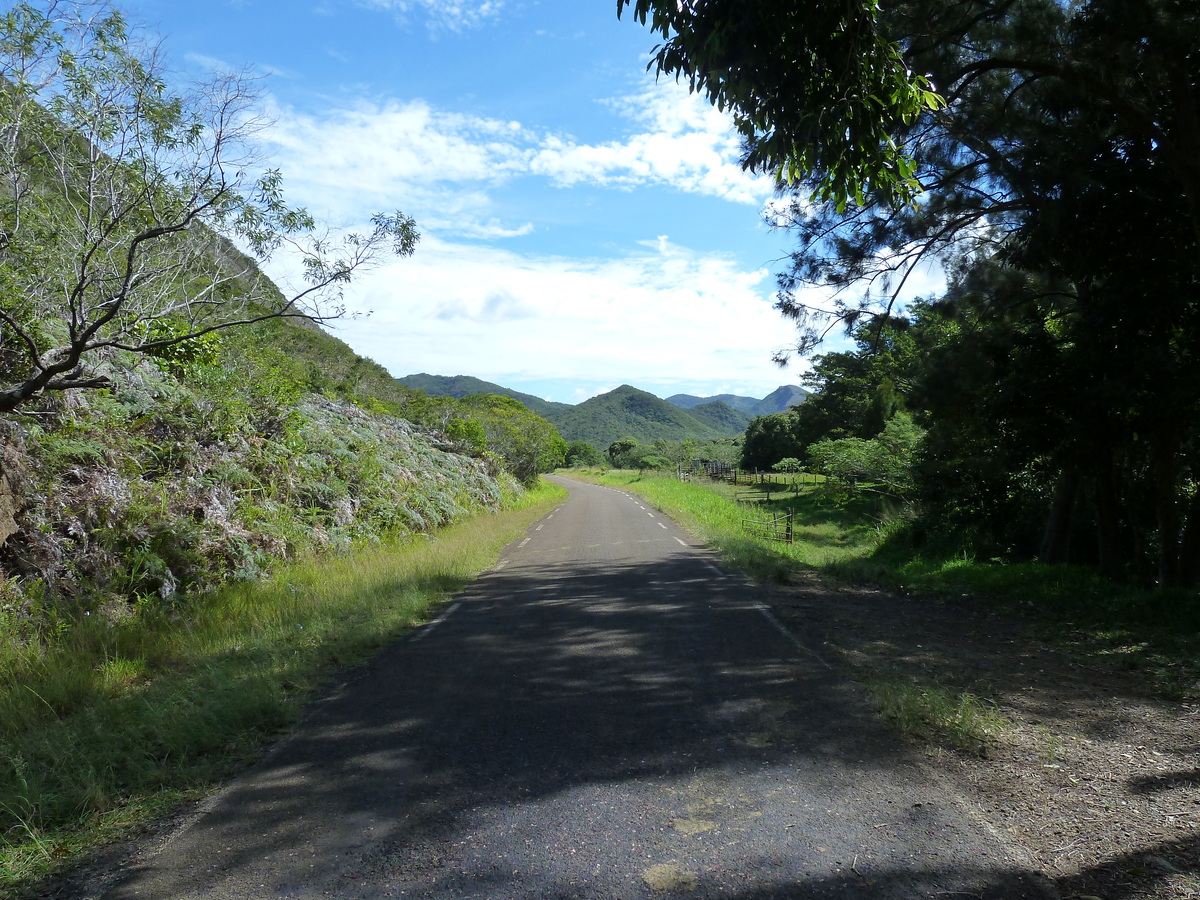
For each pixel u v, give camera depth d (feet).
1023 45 27.43
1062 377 29.91
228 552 32.09
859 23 15.35
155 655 22.21
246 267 22.99
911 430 76.07
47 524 25.53
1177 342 29.50
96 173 20.40
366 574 35.09
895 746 14.32
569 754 14.11
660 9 15.94
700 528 64.75
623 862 10.21
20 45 18.66
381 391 141.18
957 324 38.17
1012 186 29.78
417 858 10.43
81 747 14.47
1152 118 27.84
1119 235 28.43
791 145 17.15
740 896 9.36
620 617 27.25
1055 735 15.03
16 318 22.29
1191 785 12.57
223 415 39.17
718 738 14.79
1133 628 25.23
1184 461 32.24
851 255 34.65
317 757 14.20
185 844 11.01
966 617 27.96
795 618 26.71
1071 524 41.06
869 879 9.71
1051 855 10.31
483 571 40.98
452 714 16.53
